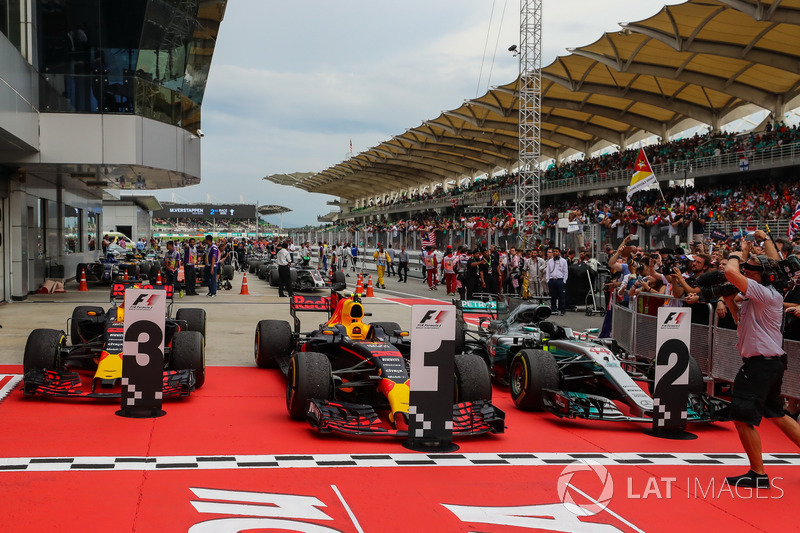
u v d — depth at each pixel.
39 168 19.05
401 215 91.00
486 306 11.71
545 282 20.59
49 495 5.02
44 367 8.03
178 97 20.05
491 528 4.74
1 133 14.70
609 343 9.24
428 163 75.19
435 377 6.57
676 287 9.58
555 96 44.47
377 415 7.35
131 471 5.60
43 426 6.83
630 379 7.86
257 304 20.12
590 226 23.23
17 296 19.19
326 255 39.88
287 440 6.68
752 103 37.06
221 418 7.44
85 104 17.80
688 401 7.71
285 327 10.38
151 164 18.75
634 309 10.74
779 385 5.90
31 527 4.46
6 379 8.96
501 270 23.75
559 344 8.89
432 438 6.54
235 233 130.12
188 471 5.66
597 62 36.19
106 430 6.77
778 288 6.06
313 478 5.62
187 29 19.45
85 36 17.55
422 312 6.55
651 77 37.78
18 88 15.44
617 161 47.91
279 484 5.44
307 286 25.09
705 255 9.66
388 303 21.12
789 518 5.10
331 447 6.52
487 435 7.21
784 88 35.53
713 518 5.06
